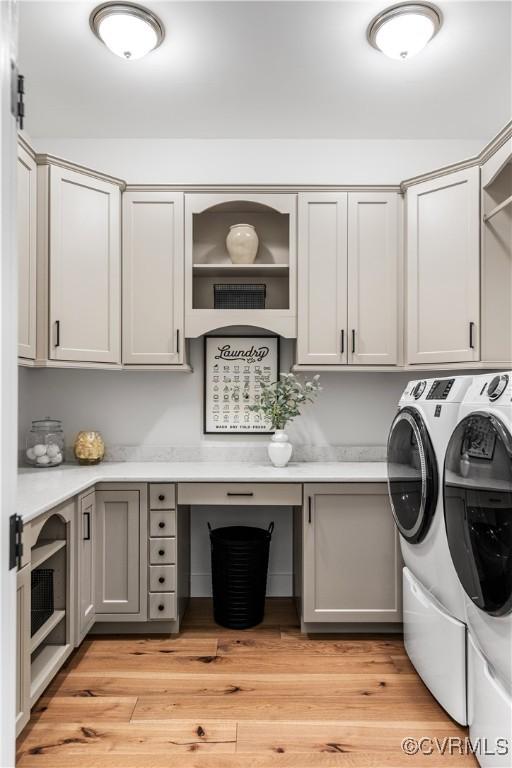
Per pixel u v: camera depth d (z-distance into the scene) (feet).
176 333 8.91
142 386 9.84
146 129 9.46
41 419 9.73
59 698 6.42
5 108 2.83
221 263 9.87
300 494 8.04
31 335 7.74
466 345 8.11
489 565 4.58
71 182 8.22
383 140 9.86
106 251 8.64
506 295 8.00
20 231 7.36
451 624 5.66
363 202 8.93
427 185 8.54
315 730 5.84
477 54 7.24
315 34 6.79
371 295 8.91
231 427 9.82
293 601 9.60
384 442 9.81
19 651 5.38
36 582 6.88
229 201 8.92
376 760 5.36
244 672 7.06
